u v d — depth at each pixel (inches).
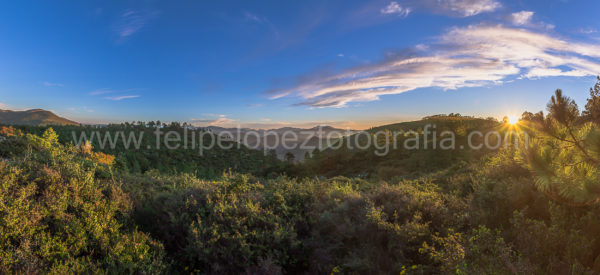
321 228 211.0
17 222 159.9
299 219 221.3
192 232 184.2
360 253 177.8
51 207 181.3
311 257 188.1
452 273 127.9
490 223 188.7
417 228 178.7
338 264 177.6
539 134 169.6
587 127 152.0
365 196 257.1
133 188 278.4
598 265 121.3
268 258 169.8
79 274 140.6
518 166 280.2
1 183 196.2
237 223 199.5
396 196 249.4
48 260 145.6
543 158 159.6
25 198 185.3
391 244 177.6
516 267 121.1
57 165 267.0
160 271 157.6
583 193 148.8
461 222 195.2
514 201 199.3
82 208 195.8
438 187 350.6
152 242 182.9
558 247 140.6
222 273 165.9
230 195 251.4
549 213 177.6
